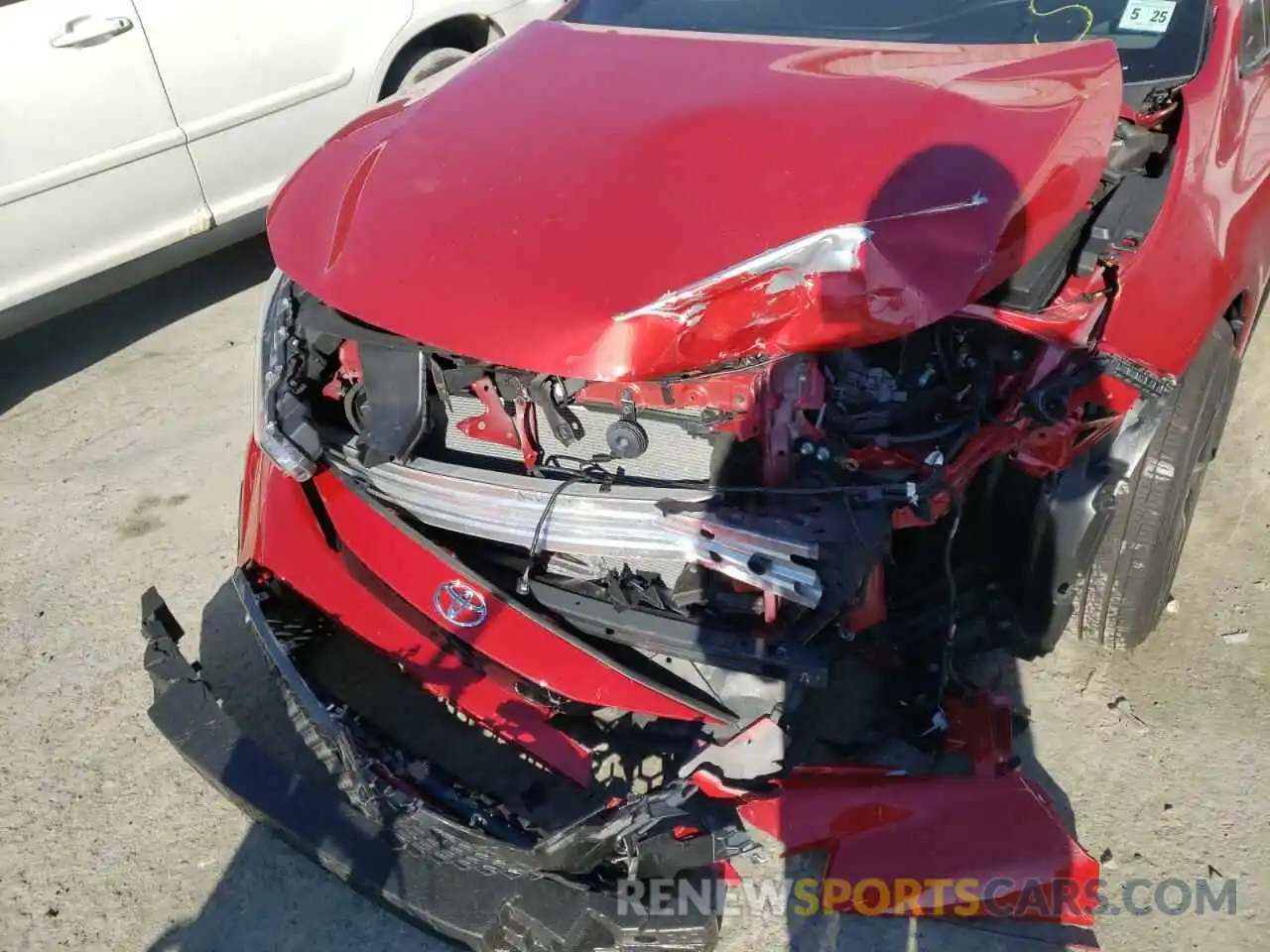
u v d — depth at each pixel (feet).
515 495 6.84
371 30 15.19
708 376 6.28
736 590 6.73
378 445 7.15
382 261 6.56
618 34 8.54
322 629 8.35
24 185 12.58
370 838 6.78
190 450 12.49
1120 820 7.77
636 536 6.56
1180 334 7.48
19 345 14.98
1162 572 8.33
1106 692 8.70
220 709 7.37
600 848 6.48
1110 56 7.47
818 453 6.53
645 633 6.84
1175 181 7.57
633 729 7.54
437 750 8.09
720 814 6.71
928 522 6.67
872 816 7.08
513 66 8.14
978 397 6.75
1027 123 6.64
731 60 7.76
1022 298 6.81
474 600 7.18
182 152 13.83
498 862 6.52
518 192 6.62
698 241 6.07
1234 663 8.89
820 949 7.12
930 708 7.72
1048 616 7.85
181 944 7.54
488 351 6.00
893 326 5.90
